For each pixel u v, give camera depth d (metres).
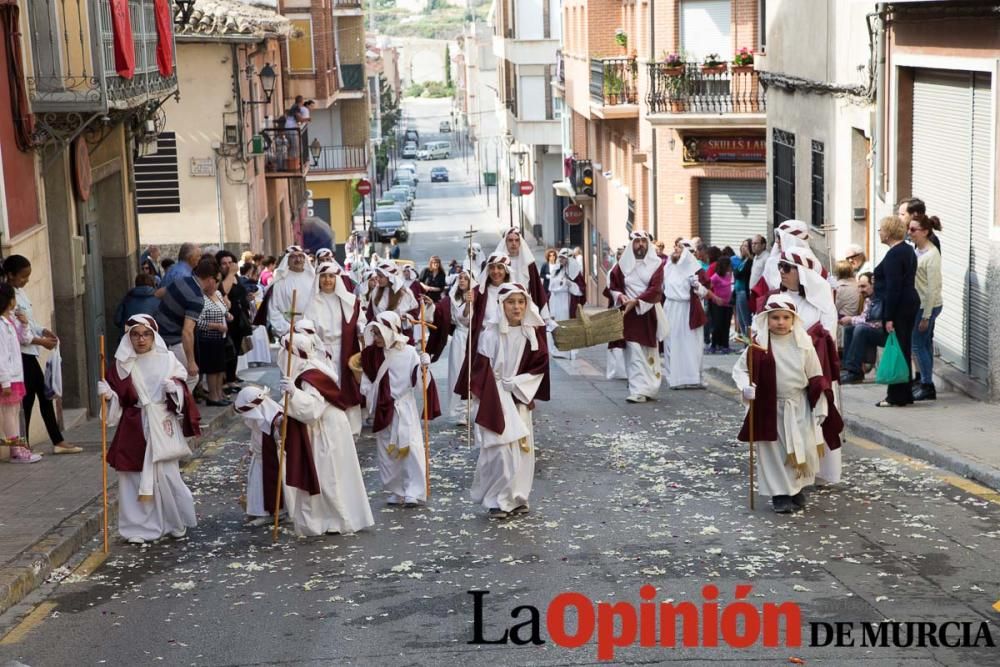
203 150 33.66
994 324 14.81
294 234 50.91
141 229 33.91
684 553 9.91
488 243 71.12
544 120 66.50
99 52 16.41
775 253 13.55
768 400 10.99
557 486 12.64
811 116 23.61
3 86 15.26
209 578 9.98
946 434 13.30
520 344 11.51
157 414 11.11
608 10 43.81
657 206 36.06
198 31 32.34
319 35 51.84
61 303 17.44
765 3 29.38
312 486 11.01
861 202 21.08
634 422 16.39
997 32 14.87
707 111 33.06
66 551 10.70
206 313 18.11
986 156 15.70
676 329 19.77
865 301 17.33
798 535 10.29
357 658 7.89
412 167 120.88
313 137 59.09
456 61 175.50
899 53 18.34
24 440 14.23
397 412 12.16
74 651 8.33
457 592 9.20
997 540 9.84
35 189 16.41
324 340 15.16
